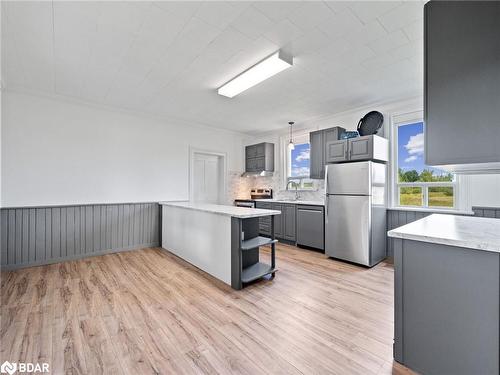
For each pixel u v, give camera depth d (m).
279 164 5.73
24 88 3.36
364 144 3.46
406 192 3.77
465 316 1.25
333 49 2.42
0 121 3.22
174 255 3.96
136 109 4.27
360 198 3.39
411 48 2.40
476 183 3.10
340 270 3.19
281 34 2.18
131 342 1.69
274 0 1.78
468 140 1.30
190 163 5.21
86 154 3.93
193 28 2.11
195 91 3.48
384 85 3.25
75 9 1.88
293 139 5.46
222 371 1.43
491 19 1.26
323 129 4.46
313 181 5.01
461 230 1.49
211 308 2.17
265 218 5.18
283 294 2.47
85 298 2.36
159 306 2.21
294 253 4.03
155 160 4.70
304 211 4.31
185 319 1.99
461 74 1.33
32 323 1.92
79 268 3.29
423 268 1.39
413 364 1.42
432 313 1.36
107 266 3.38
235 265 2.61
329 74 2.95
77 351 1.59
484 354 1.20
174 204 3.99
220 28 2.11
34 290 2.54
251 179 6.46
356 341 1.71
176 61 2.66
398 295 1.48
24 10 1.88
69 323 1.92
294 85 3.27
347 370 1.44
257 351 1.60
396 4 1.83
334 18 1.98
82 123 3.90
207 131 5.52
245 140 6.34
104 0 1.79
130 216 4.30
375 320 1.98
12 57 2.59
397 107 3.75
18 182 3.36
